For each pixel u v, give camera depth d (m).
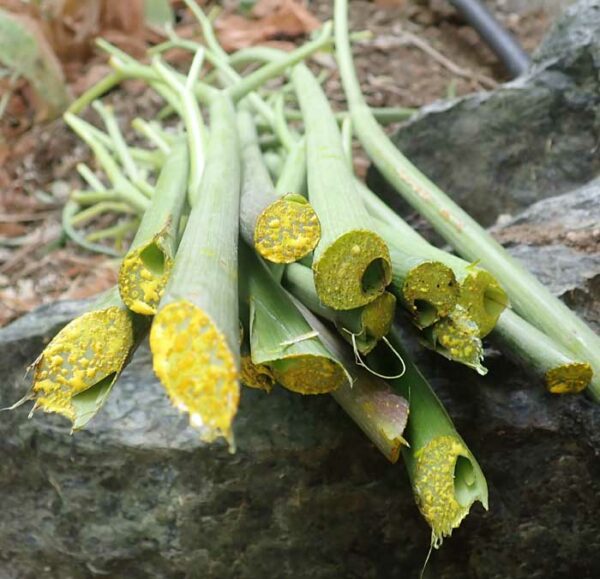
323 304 0.30
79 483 0.39
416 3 0.91
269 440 0.36
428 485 0.31
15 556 0.42
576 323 0.35
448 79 0.81
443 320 0.31
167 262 0.30
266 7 0.88
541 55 0.54
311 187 0.35
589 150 0.51
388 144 0.45
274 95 0.57
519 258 0.42
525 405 0.37
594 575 0.39
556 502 0.37
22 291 0.61
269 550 0.38
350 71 0.51
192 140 0.40
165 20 0.86
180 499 0.37
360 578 0.39
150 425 0.37
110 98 0.80
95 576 0.40
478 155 0.53
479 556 0.38
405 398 0.31
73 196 0.61
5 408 0.38
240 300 0.31
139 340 0.31
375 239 0.29
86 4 0.83
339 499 0.37
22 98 0.81
